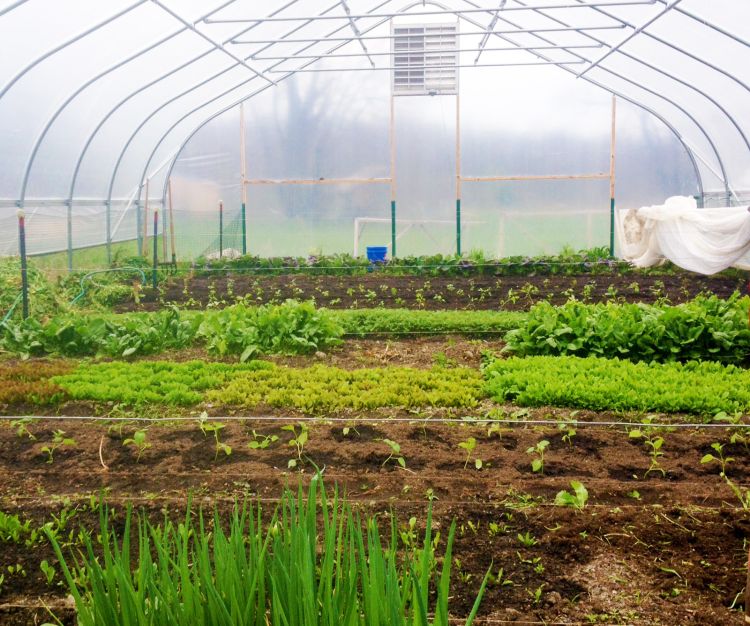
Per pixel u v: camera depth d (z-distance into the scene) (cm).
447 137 2259
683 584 471
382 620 328
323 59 2244
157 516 569
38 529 551
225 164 2297
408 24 2195
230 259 2072
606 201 2245
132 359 1088
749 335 1036
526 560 499
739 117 1822
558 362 970
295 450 704
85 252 1916
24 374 970
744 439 712
